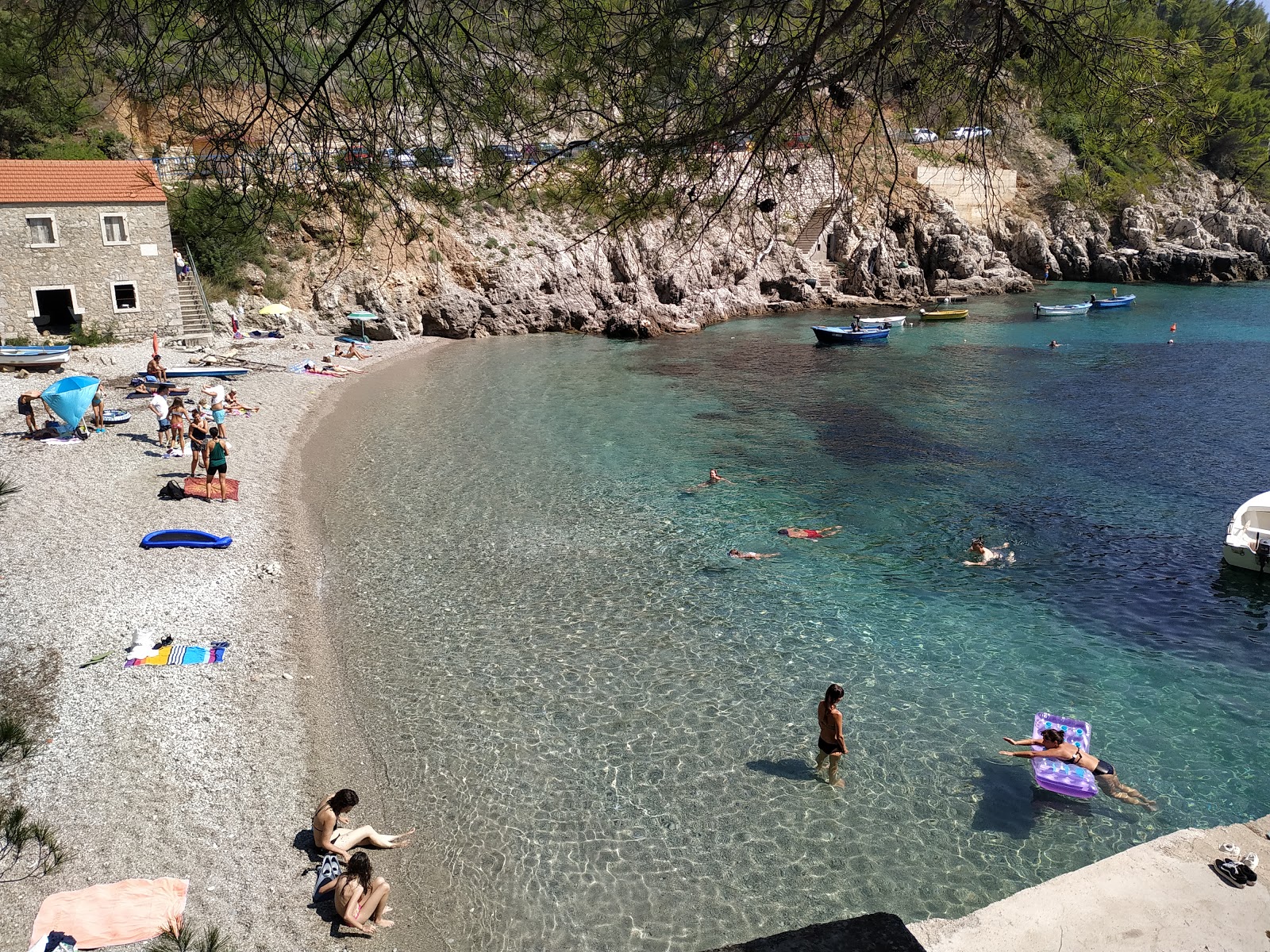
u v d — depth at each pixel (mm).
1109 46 5988
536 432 34344
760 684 16812
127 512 23469
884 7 5543
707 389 42406
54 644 16844
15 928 10492
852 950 3975
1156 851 9289
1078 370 47031
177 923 10695
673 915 11469
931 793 13703
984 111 6438
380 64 5812
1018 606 19969
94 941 10391
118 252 40438
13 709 14727
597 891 11875
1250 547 21484
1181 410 37906
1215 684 16766
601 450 31953
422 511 25797
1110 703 16141
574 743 15047
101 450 27844
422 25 5629
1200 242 86875
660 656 17844
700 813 13328
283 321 50312
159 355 39500
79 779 13219
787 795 13703
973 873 12070
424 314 55844
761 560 22469
